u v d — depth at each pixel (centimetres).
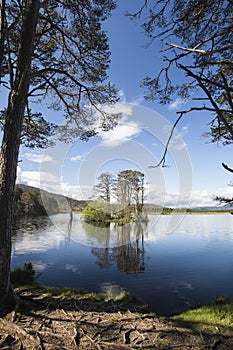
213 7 359
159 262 914
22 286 492
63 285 628
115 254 1029
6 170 361
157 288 625
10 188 363
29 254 1027
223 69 383
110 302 417
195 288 634
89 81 617
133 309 389
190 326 336
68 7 522
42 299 398
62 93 640
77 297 430
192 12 375
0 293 341
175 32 402
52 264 862
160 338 288
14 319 307
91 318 336
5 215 353
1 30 437
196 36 405
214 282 689
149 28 402
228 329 324
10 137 371
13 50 518
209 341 286
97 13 510
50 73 598
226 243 1427
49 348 253
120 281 681
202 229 2270
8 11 486
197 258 1004
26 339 267
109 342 271
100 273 756
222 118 184
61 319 323
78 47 582
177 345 273
